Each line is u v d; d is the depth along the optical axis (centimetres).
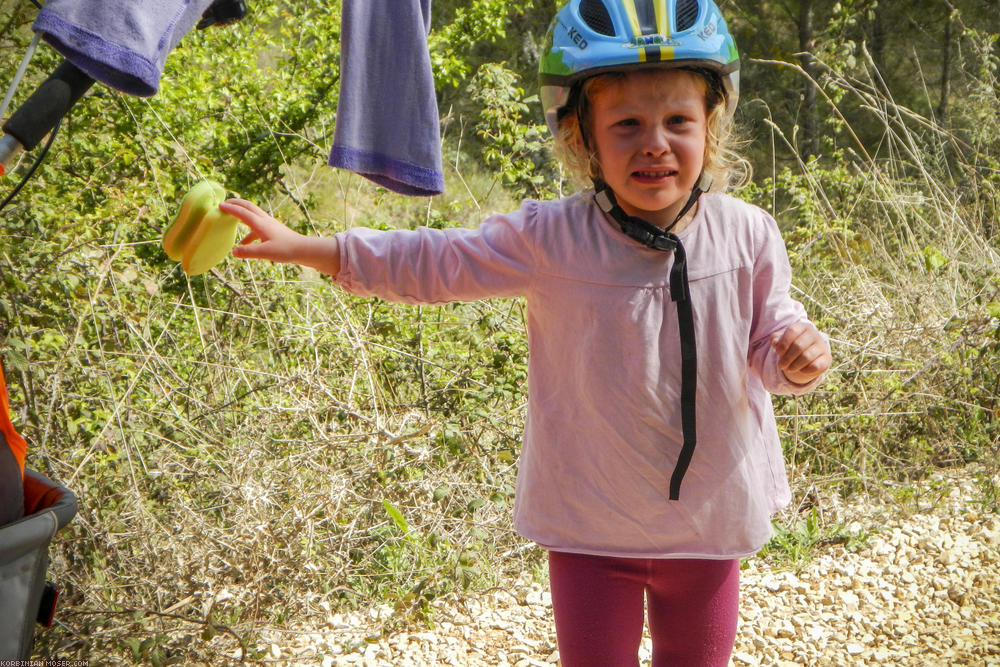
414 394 515
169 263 602
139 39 199
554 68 225
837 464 515
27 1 530
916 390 532
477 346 529
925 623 372
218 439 454
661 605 237
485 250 225
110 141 602
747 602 390
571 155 234
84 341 456
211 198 205
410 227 680
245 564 364
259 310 542
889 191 673
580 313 222
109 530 380
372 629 370
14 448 182
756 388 234
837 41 1157
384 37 255
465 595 395
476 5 1022
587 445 225
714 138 229
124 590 369
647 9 215
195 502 410
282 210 870
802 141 1514
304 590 382
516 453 477
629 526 225
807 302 601
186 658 341
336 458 426
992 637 357
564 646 229
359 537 406
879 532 448
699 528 226
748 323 226
